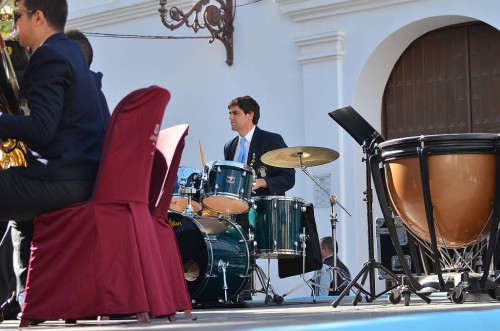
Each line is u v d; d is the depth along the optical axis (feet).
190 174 26.37
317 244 27.96
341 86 38.32
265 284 28.76
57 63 14.10
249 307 25.38
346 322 9.65
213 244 25.57
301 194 39.17
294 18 39.42
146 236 14.24
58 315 13.57
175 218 26.13
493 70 37.37
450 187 18.38
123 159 13.98
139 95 13.89
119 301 13.69
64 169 14.01
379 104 39.24
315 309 19.56
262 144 29.22
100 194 13.85
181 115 42.86
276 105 40.01
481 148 18.31
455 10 35.88
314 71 38.83
